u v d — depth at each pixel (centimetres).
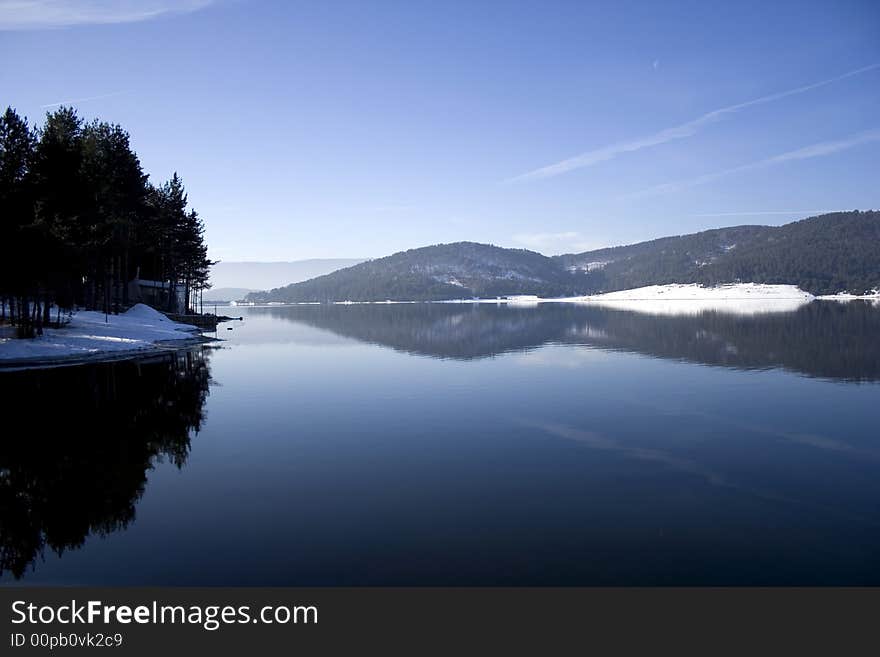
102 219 5000
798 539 1038
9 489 1316
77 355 3728
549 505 1212
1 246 3528
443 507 1202
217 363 3803
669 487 1326
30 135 4056
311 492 1299
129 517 1155
